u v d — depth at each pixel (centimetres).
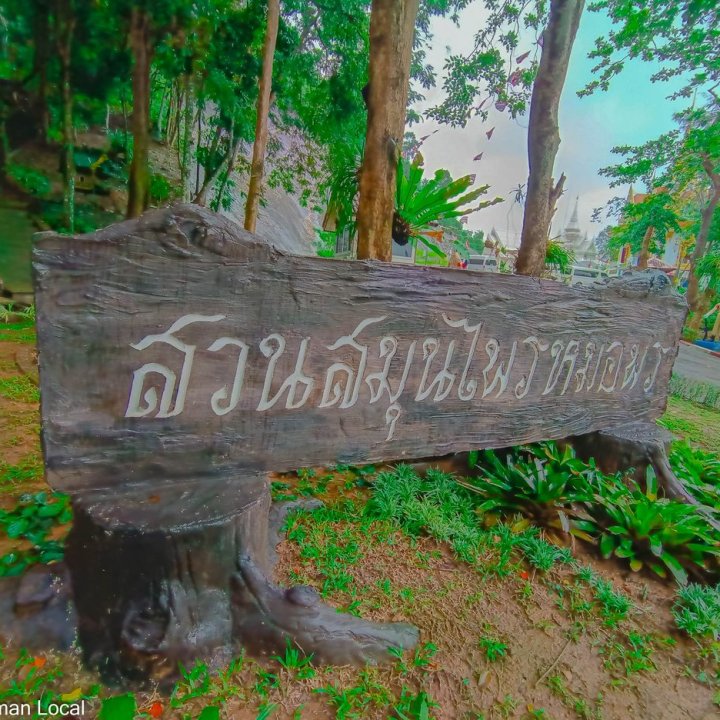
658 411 325
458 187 437
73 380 125
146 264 128
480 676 150
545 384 247
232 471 155
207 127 864
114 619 131
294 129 866
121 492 138
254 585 145
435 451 207
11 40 588
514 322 223
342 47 706
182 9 534
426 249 1066
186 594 134
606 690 154
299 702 132
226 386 147
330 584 182
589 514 252
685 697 156
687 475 315
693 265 1365
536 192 404
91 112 671
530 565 212
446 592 188
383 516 238
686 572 219
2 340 541
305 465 169
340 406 173
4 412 338
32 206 701
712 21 713
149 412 136
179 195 739
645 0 666
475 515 249
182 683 132
